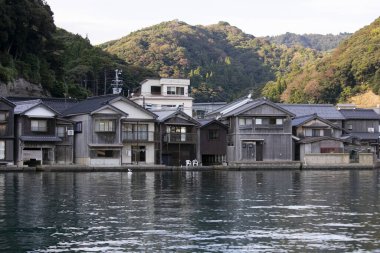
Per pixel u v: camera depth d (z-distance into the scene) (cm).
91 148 6366
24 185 3894
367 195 3256
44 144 6231
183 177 5078
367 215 2406
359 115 8312
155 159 6819
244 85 18138
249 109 7100
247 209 2594
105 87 10419
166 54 17988
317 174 5734
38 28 8419
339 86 13575
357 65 13525
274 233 2005
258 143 7175
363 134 8231
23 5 8031
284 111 7206
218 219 2297
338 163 7106
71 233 2002
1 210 2525
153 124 6794
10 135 6009
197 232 2023
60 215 2389
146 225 2158
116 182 4278
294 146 7444
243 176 5303
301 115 8038
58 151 6438
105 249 1773
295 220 2273
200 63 19012
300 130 7500
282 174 5731
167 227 2116
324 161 7100
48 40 9194
